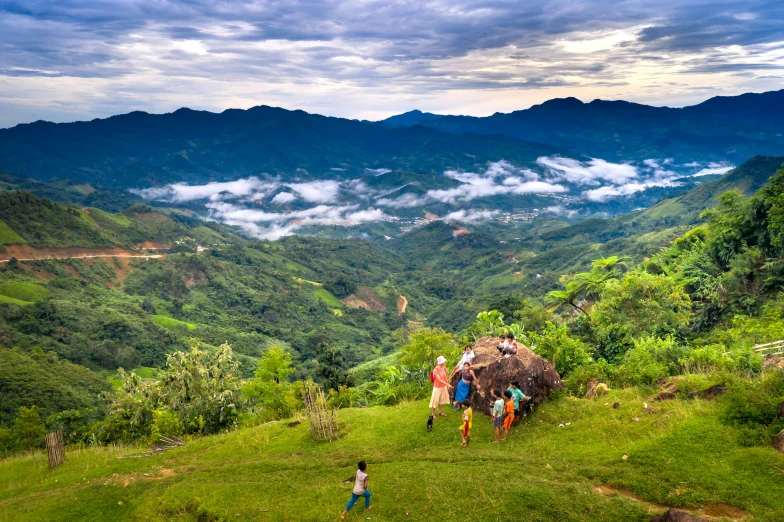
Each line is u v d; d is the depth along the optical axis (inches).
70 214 6565.0
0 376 2406.5
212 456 588.4
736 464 377.4
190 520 440.1
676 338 1020.5
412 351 815.7
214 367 876.0
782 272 1186.0
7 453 991.0
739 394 454.6
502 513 374.3
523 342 810.2
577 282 1228.5
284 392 916.6
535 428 511.8
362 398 887.1
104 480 563.5
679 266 1600.6
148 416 864.3
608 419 494.3
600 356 949.8
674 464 395.2
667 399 510.6
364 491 404.2
